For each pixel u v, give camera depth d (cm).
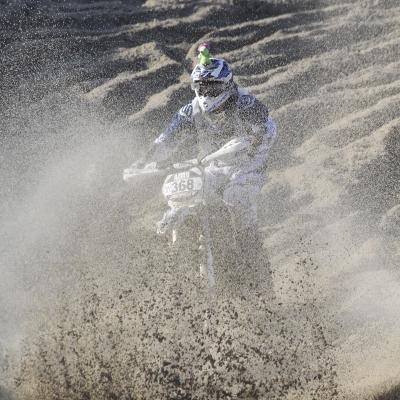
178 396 1428
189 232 1603
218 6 3597
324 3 3722
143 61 3120
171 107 2744
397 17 3522
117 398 1418
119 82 2889
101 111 2744
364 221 2117
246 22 3494
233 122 1644
